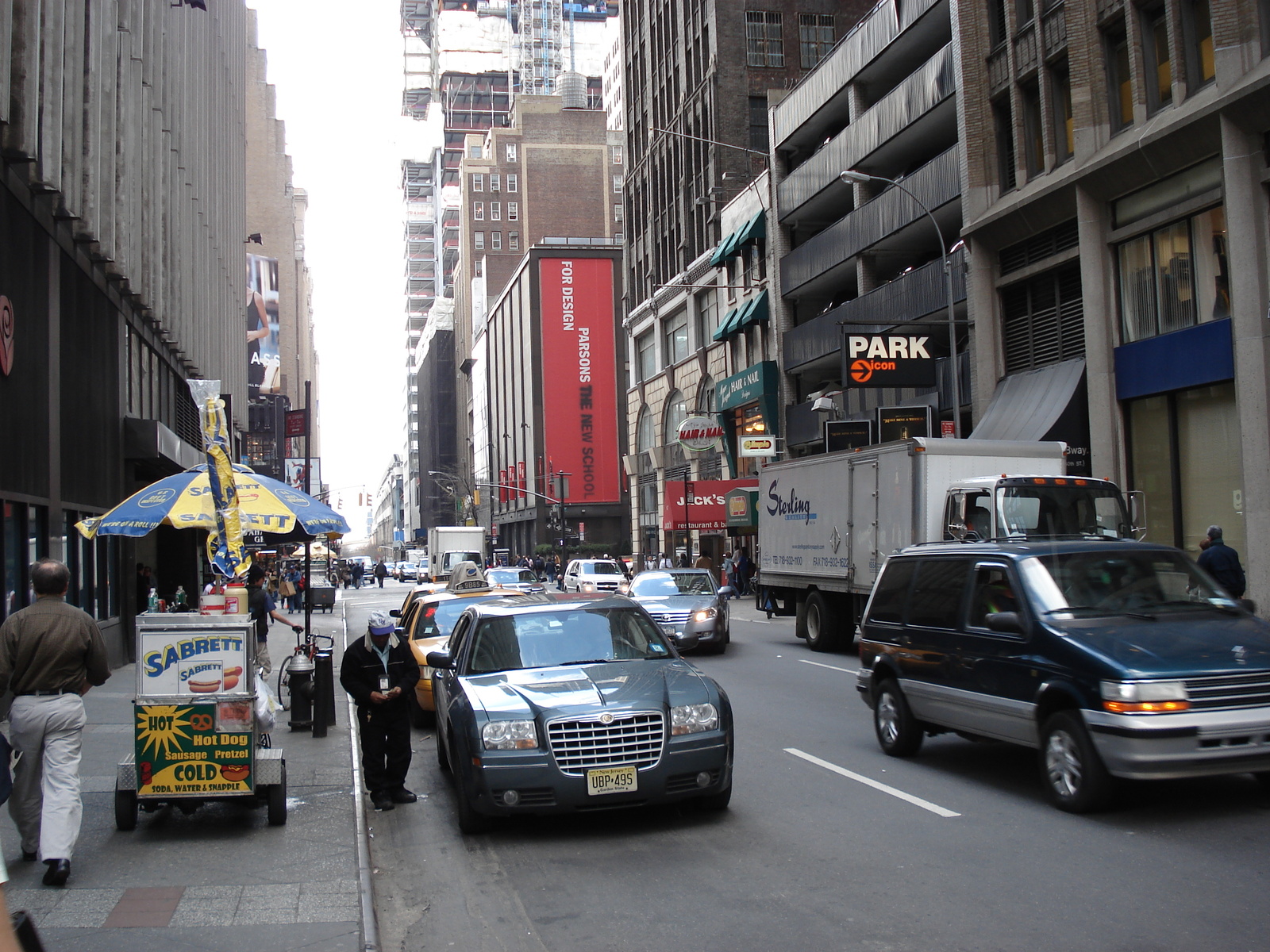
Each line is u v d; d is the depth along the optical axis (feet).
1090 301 74.59
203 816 26.81
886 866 21.71
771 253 134.00
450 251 565.12
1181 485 69.05
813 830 24.82
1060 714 25.53
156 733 24.80
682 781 25.00
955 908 18.94
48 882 20.76
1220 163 64.13
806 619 69.62
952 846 23.03
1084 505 48.88
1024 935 17.51
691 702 25.72
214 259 121.39
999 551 29.63
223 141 133.39
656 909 19.76
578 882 21.70
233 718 24.99
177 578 109.50
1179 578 28.43
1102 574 28.07
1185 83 66.54
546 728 24.50
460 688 27.32
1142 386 70.90
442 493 481.05
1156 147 67.31
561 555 197.36
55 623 21.21
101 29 62.90
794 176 128.26
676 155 173.06
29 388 51.21
